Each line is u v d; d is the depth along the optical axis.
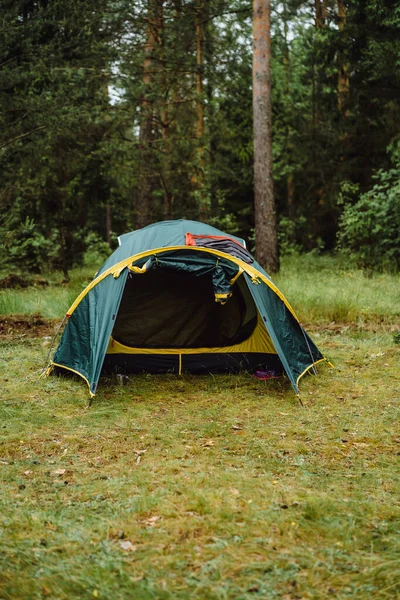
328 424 5.54
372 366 7.42
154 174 17.50
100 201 18.84
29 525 3.58
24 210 16.42
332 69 19.86
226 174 21.62
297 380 6.69
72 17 14.33
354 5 17.95
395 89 17.81
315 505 3.80
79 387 6.61
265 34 14.00
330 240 21.56
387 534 3.50
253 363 7.42
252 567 3.12
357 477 4.36
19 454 4.80
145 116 16.89
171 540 3.44
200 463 4.62
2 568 3.10
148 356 7.34
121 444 5.04
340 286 12.23
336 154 19.98
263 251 14.52
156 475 4.37
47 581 3.00
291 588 2.97
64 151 15.69
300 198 23.14
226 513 3.72
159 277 7.52
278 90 22.17
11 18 13.11
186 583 3.01
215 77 19.41
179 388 6.80
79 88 14.38
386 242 15.04
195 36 18.88
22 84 13.93
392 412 5.80
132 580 3.02
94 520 3.66
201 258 6.90
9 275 14.62
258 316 7.30
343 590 2.96
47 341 8.77
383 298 11.02
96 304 6.80
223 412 5.92
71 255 17.56
